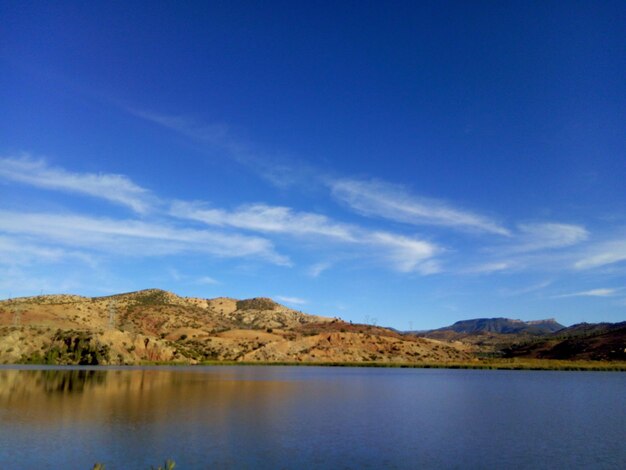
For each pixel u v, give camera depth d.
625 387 94.50
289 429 42.81
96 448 33.84
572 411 57.88
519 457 33.41
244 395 71.06
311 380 107.94
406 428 44.66
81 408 53.34
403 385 97.50
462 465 31.08
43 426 42.28
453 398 72.81
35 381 84.94
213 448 34.47
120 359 154.75
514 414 55.38
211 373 123.88
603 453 34.78
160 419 46.88
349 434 41.03
